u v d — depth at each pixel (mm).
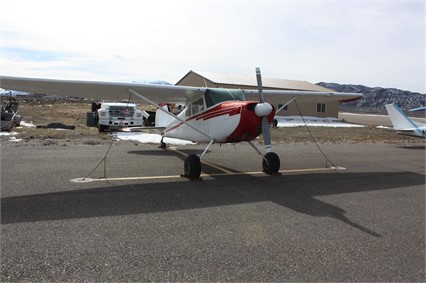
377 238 3438
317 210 4387
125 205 4379
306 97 8672
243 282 2482
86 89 6547
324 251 3072
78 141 11188
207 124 6883
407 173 7340
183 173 6602
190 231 3500
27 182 5480
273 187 5652
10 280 2418
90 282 2424
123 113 14977
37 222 3650
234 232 3502
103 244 3105
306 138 15109
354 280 2555
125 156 8586
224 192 5219
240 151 10156
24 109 29844
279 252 3023
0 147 9336
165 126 9281
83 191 5039
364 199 5023
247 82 28531
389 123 31797
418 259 2951
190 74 29828
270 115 5957
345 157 9625
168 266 2701
